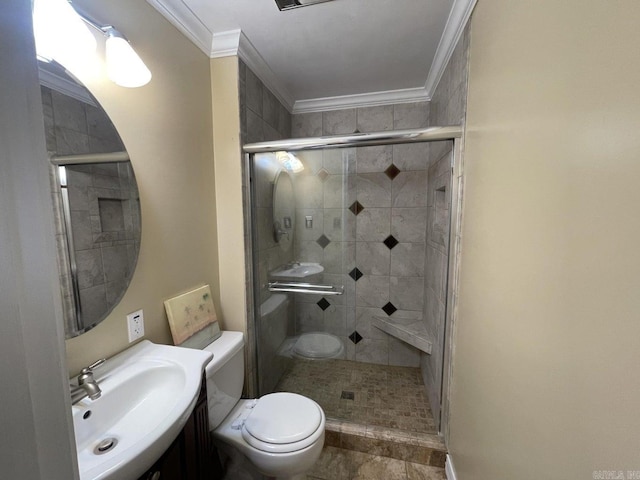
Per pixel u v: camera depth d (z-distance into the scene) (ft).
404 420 5.31
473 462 3.26
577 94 1.61
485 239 3.06
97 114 2.90
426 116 6.75
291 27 4.38
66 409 1.01
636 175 1.21
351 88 6.61
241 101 4.83
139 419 2.69
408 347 7.24
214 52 4.68
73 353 2.70
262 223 5.72
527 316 2.14
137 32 3.36
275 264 6.35
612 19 1.34
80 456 2.07
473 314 3.42
